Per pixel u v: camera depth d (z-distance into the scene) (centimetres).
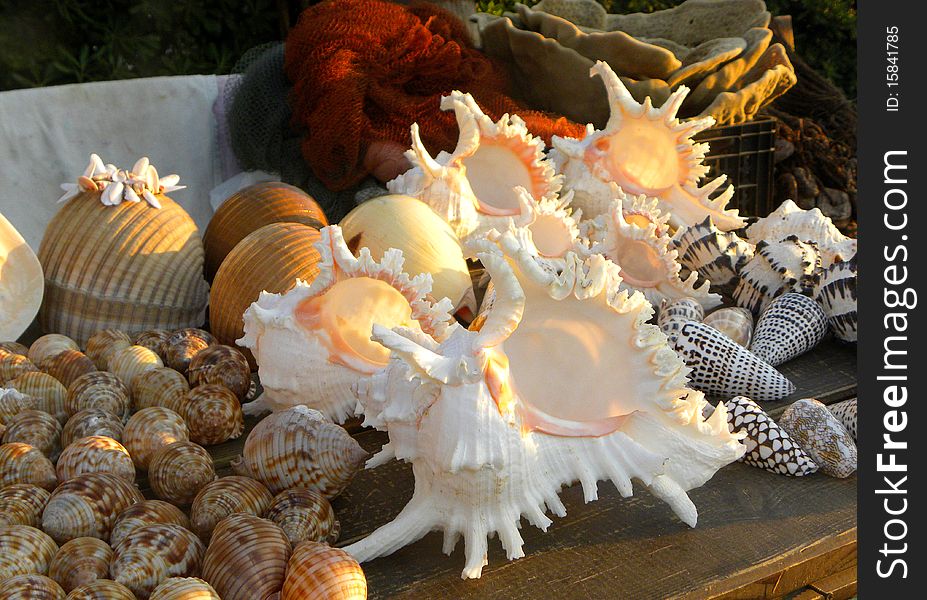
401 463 65
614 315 53
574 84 113
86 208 82
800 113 146
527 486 53
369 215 81
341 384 67
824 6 174
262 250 77
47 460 60
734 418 65
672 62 110
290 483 58
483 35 122
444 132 105
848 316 77
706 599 53
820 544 57
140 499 57
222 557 51
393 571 55
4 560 51
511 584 54
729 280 83
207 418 66
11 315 79
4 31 127
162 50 137
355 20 106
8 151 104
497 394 52
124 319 82
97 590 49
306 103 105
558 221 84
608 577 54
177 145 112
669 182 90
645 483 55
